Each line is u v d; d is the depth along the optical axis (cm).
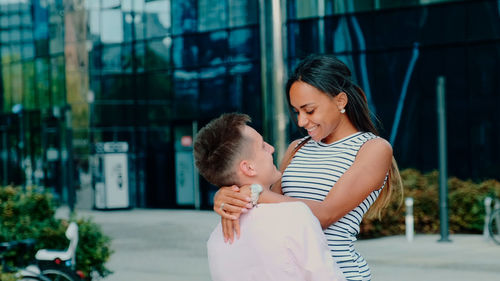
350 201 232
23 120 3083
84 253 739
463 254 1084
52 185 2859
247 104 2317
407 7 2055
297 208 210
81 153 2603
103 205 2495
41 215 755
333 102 242
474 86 1984
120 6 2588
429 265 1020
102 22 2609
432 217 1401
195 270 1041
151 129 2536
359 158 242
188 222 1875
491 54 1959
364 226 1302
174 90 2484
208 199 2386
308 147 264
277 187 266
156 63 2525
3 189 763
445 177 1266
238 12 2330
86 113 2600
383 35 2088
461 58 1997
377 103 2103
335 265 210
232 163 215
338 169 247
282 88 969
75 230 605
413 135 2059
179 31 2475
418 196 1405
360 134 251
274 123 964
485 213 1367
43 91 2956
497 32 1947
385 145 244
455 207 1397
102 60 2612
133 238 1505
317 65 241
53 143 2878
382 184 244
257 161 217
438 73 2025
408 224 1278
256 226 211
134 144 2564
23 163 3066
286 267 207
